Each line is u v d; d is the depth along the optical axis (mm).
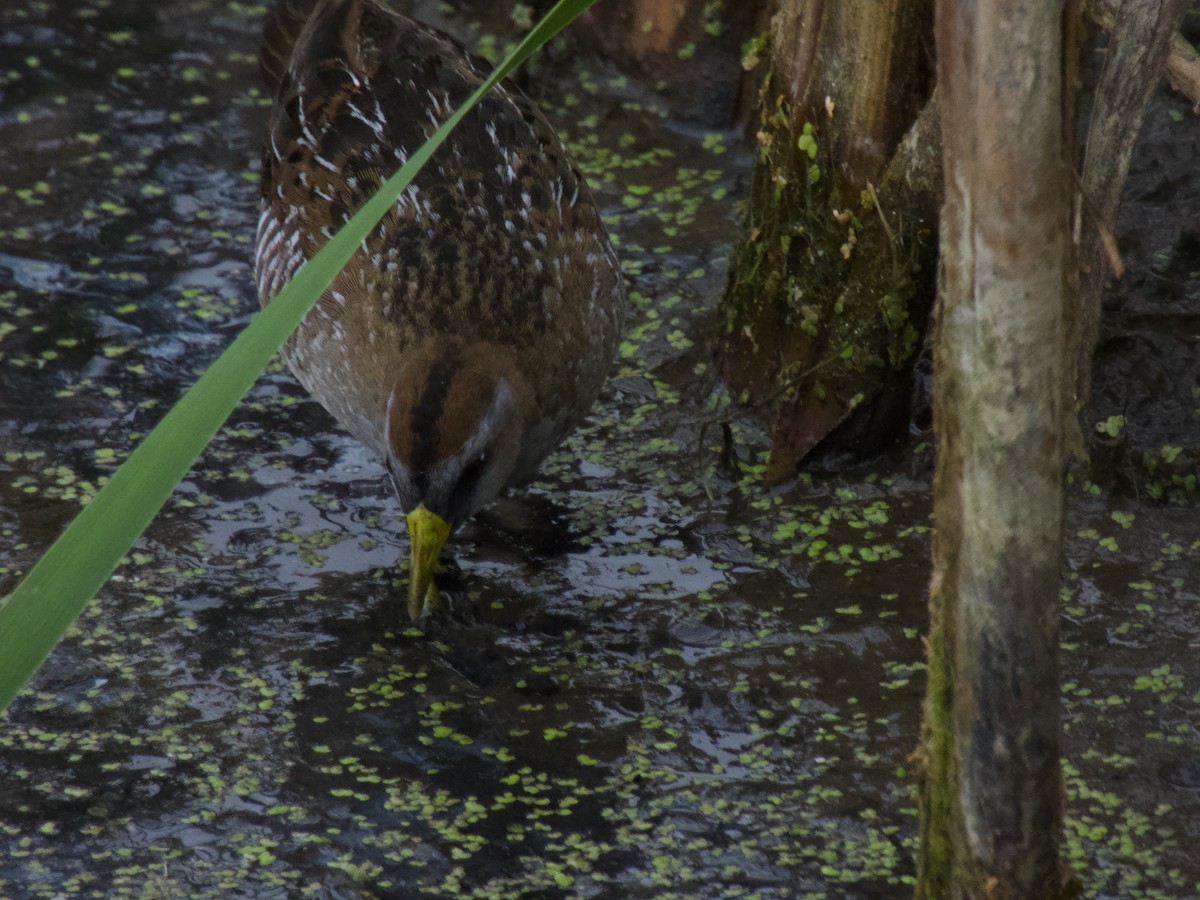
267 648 9078
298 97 10492
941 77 4891
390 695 8719
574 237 9750
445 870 7586
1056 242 4820
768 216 9898
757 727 8391
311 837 7805
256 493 10352
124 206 12867
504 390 9008
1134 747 8078
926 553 9500
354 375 9539
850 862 7539
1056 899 5762
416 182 9695
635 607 9281
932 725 5762
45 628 4602
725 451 10273
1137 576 9188
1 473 10344
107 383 11164
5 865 7652
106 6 15227
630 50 13805
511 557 9727
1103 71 8438
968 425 5117
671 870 7547
